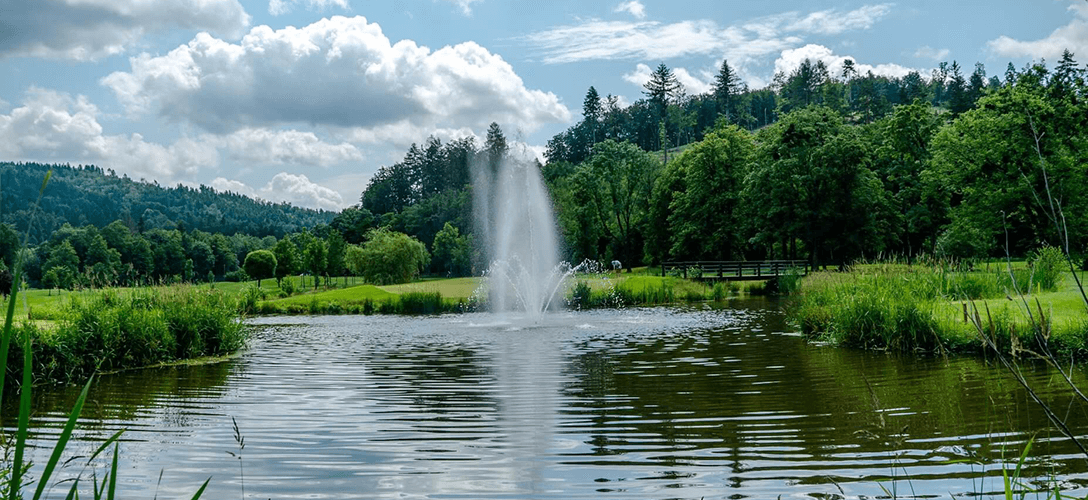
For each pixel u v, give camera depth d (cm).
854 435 774
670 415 902
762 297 3569
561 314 2734
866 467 659
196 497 270
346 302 3319
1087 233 3638
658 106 13825
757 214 5222
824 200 4891
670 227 5988
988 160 3966
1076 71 3972
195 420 918
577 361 1414
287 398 1067
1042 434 747
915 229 4806
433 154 13125
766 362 1332
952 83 14212
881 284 1647
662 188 6375
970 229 3988
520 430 841
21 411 212
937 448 712
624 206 6838
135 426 886
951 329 1380
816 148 4938
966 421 816
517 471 680
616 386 1121
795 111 5272
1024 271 1897
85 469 696
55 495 620
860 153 4862
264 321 2769
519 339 1855
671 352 1516
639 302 3391
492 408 974
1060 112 3781
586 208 6700
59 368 1248
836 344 1576
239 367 1409
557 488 627
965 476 621
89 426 888
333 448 773
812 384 1087
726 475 650
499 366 1374
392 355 1580
